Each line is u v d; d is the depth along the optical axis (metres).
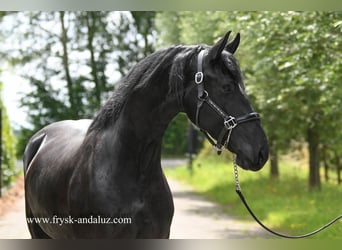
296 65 9.14
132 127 3.74
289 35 9.19
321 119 13.29
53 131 5.44
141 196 3.73
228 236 8.70
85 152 3.96
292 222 9.62
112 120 3.87
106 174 3.74
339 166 17.50
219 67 3.56
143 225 3.72
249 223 10.46
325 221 9.12
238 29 9.58
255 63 11.72
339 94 10.16
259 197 13.98
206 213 12.19
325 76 8.78
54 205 4.29
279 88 11.51
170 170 27.55
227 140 3.55
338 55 8.69
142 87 3.72
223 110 3.52
